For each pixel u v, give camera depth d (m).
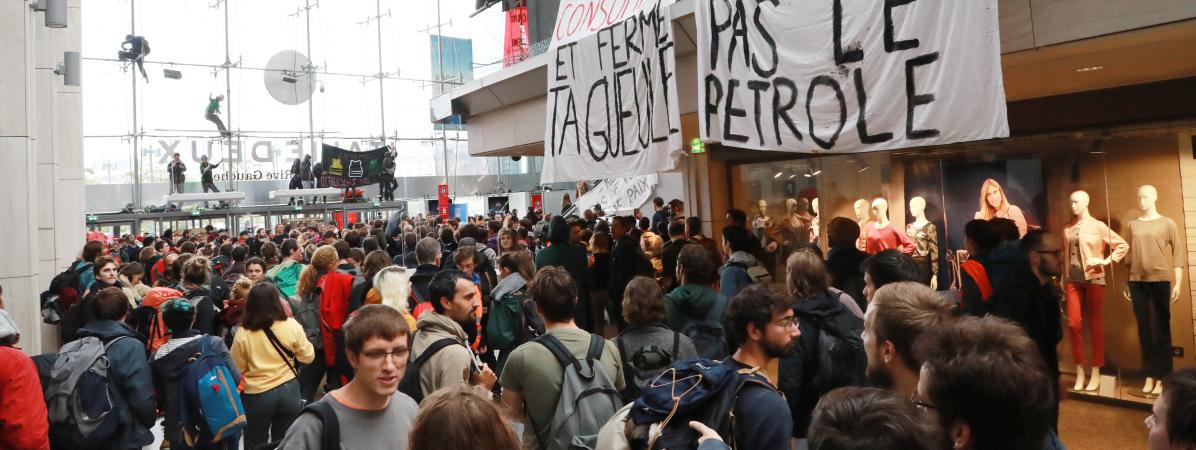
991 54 4.66
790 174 9.27
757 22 6.13
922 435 1.58
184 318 4.90
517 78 10.69
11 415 3.87
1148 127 6.18
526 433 3.57
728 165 10.27
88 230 22.55
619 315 7.88
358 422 2.76
